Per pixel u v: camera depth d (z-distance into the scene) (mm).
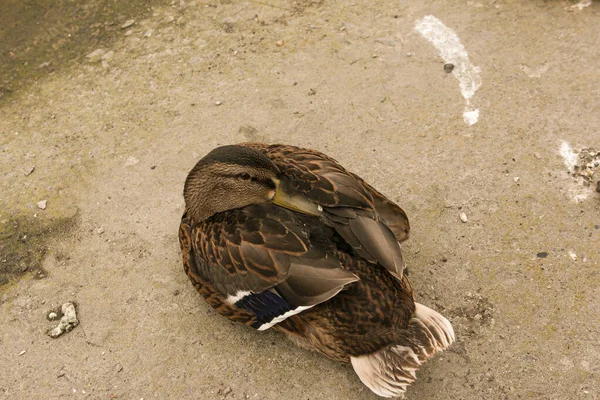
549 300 788
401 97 982
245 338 795
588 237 827
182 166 942
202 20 1111
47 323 820
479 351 762
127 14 1132
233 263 728
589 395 727
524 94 962
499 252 828
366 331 700
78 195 925
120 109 1010
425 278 817
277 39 1072
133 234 885
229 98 1009
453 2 1088
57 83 1049
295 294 692
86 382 778
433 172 903
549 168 887
